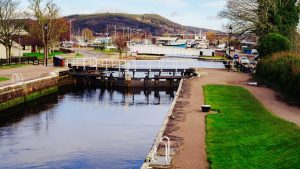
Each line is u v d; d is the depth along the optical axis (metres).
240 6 64.19
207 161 16.92
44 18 84.19
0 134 29.84
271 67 45.75
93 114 38.53
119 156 23.98
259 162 16.64
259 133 21.48
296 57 41.06
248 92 38.09
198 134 21.52
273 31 58.53
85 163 22.66
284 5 58.78
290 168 15.78
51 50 105.75
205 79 50.09
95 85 60.00
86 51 128.75
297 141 19.38
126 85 59.06
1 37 70.25
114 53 123.75
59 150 25.44
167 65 74.81
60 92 54.88
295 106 30.59
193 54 132.88
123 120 35.62
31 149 25.67
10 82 42.53
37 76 50.22
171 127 23.14
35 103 44.72
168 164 16.45
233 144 19.45
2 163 22.70
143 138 28.64
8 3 84.12
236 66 66.88
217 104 30.86
